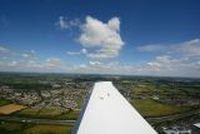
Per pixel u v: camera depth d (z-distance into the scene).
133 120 4.51
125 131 3.97
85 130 3.83
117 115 4.66
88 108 4.94
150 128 4.26
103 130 3.91
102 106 5.15
